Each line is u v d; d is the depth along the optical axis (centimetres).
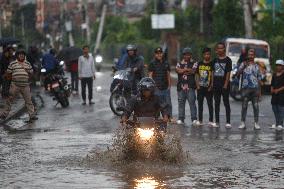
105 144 2758
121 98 3984
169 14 11488
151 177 2019
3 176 2055
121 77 3962
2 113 3722
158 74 3456
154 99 2306
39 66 6594
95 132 3191
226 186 1891
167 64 3469
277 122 3344
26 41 17062
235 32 8988
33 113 3741
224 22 9062
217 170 2145
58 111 4312
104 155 2356
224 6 9056
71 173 2095
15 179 2003
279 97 3316
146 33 13312
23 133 3173
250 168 2186
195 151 2561
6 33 14838
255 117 3366
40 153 2525
